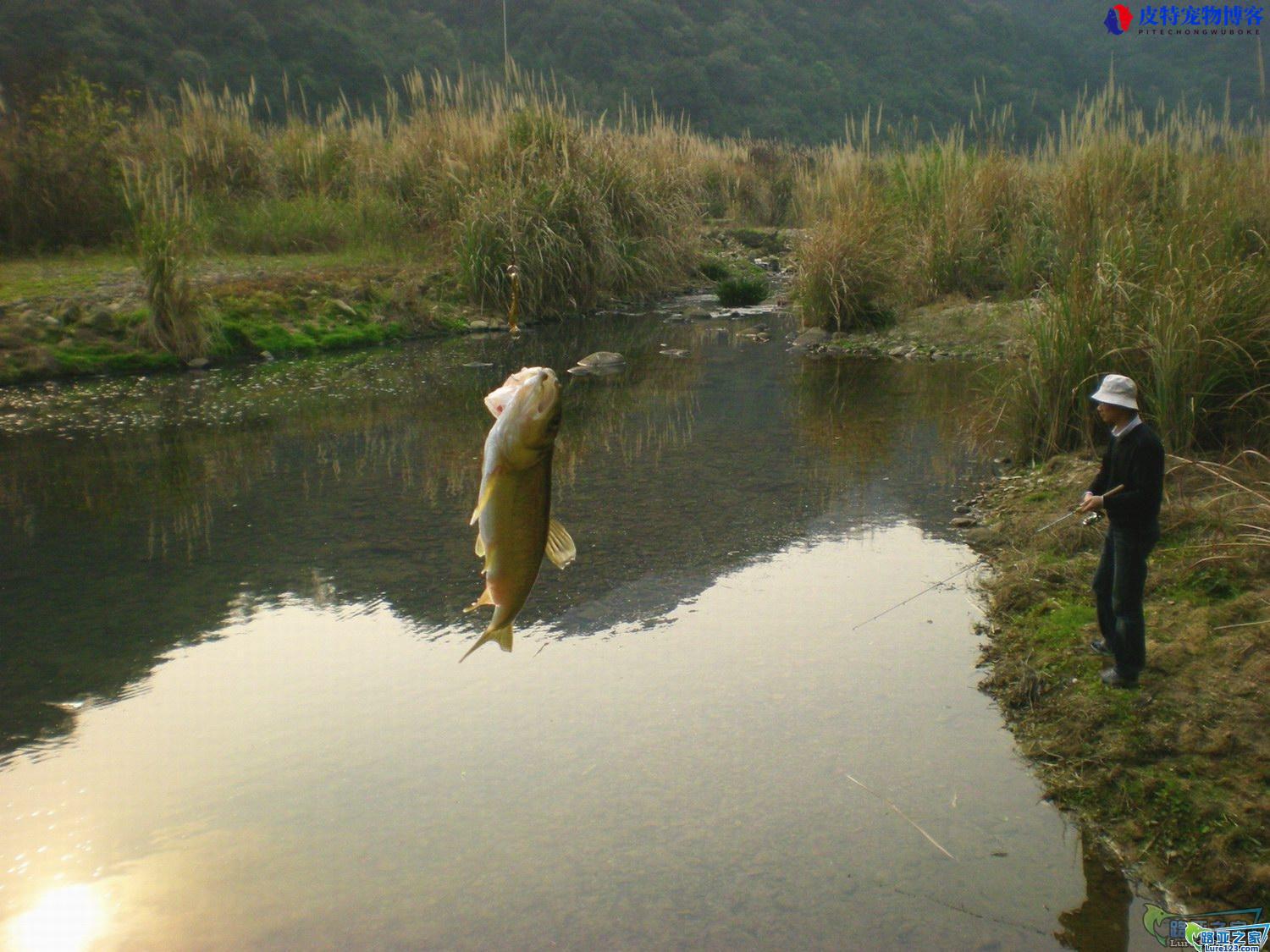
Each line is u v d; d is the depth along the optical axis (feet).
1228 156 52.95
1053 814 14.55
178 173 61.11
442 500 27.71
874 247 54.19
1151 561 20.80
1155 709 16.01
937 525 25.62
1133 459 15.97
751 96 215.92
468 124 68.23
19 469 30.45
